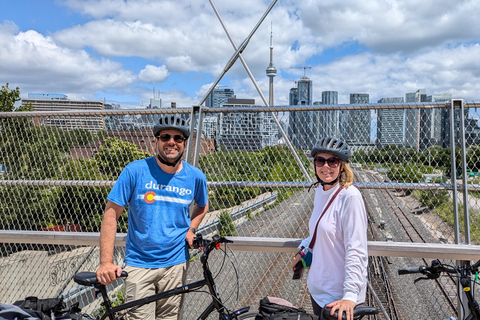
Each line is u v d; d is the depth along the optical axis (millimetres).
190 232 2807
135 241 2648
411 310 9750
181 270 2705
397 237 18672
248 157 3479
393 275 13836
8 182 3664
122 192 2586
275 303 2158
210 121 3521
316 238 2418
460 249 2688
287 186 3232
